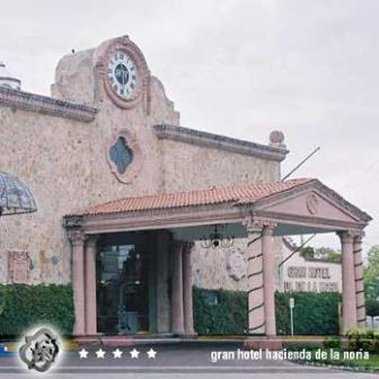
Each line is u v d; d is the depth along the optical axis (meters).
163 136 52.72
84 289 46.75
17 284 43.88
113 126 50.12
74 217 46.75
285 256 66.00
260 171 59.78
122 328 50.75
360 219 49.69
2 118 44.34
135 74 51.78
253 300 42.16
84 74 49.16
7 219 44.19
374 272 131.50
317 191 46.69
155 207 45.25
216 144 56.06
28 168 45.41
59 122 47.19
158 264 52.06
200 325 53.91
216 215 43.59
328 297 62.84
